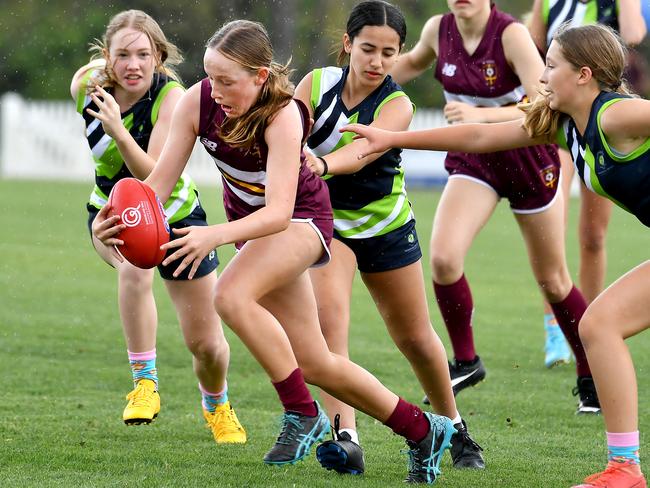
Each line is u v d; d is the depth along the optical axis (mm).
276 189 13633
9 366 23969
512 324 31234
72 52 90625
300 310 14375
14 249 44875
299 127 13992
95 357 25359
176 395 21656
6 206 61000
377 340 28500
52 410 19766
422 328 16234
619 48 13797
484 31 21375
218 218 53094
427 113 87000
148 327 18062
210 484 14430
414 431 14789
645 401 21562
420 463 14898
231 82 13547
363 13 15969
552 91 13922
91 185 77312
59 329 28781
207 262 17344
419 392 22484
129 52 17125
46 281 37156
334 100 16484
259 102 13773
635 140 13461
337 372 14414
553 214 21281
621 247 49656
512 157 20781
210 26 77688
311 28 79625
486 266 44031
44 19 90000
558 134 14570
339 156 15195
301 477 14992
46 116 87625
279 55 79500
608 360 13578
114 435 17875
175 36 77312
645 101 13336
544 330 30406
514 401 21781
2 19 90188
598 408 20656
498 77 21484
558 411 20906
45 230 51312
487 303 34875
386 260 16188
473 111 20594
